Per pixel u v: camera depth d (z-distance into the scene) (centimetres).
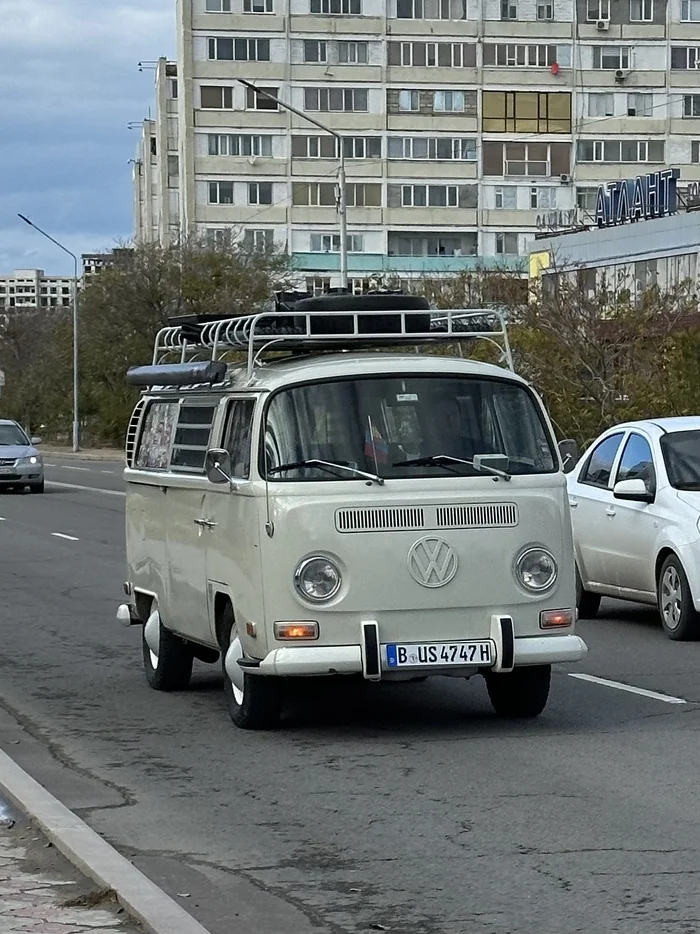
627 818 741
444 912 600
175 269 7181
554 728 980
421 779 839
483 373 975
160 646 1151
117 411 7388
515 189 9725
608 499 1496
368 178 9638
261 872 664
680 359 3184
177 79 10700
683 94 9762
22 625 1576
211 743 961
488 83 9656
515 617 937
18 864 665
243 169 9575
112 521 3038
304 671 914
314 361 986
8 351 10038
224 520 979
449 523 930
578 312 3488
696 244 5638
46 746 965
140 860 686
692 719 1004
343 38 9569
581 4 9688
